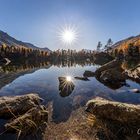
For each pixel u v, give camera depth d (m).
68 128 10.65
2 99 12.91
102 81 22.50
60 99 15.98
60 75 30.33
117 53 90.44
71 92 18.06
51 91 18.58
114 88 19.47
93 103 12.77
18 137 9.44
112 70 23.50
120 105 10.98
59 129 10.52
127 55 75.19
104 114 11.15
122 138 9.32
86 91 18.38
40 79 25.80
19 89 19.45
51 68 44.50
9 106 11.76
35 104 12.86
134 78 23.02
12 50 95.06
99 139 9.45
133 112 10.35
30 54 103.44
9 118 11.30
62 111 13.27
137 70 24.03
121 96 16.59
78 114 12.63
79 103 14.91
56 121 11.58
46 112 11.88
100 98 15.47
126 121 10.32
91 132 10.11
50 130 10.38
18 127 9.79
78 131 10.27
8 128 9.80
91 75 27.08
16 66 49.97
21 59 90.44
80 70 39.41
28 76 28.98
